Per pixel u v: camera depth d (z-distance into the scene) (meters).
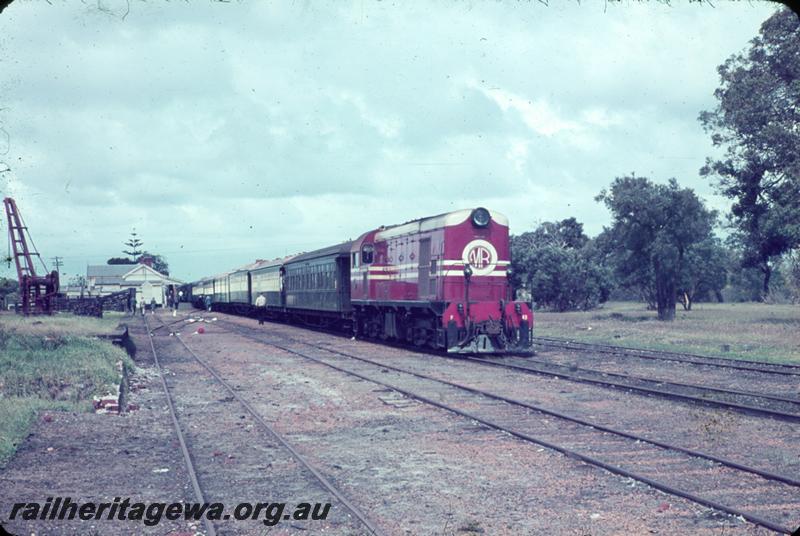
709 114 39.41
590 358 21.78
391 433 10.87
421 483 8.06
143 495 7.70
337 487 7.95
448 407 12.65
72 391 14.02
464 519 6.80
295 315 43.84
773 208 36.81
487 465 8.81
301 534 6.50
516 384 16.00
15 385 14.18
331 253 32.50
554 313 61.72
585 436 10.40
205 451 9.85
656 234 44.59
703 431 10.61
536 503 7.25
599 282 67.62
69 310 46.09
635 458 9.02
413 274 23.59
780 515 6.73
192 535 6.49
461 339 21.17
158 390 16.55
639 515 6.82
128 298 67.19
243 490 7.89
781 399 13.02
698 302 102.38
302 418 12.34
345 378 17.52
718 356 21.36
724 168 39.94
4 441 9.64
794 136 35.78
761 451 9.31
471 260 21.44
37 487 7.94
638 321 44.06
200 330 37.09
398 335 26.03
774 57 37.03
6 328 23.91
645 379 16.14
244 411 13.24
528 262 66.88
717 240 62.78
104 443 10.23
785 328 33.62
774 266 56.22
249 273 56.12
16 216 41.12
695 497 7.13
